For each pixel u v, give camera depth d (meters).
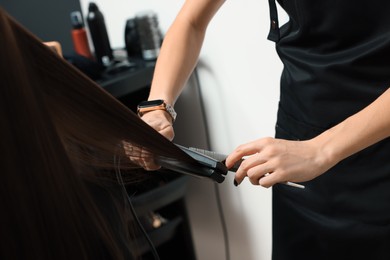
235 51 1.68
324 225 1.22
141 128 0.64
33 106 0.48
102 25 1.88
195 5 1.16
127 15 2.00
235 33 1.65
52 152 0.50
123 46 2.08
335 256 1.24
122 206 0.71
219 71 1.75
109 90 1.69
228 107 1.79
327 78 1.08
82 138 0.60
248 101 1.73
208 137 1.90
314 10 1.04
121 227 0.68
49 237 0.51
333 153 0.90
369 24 1.01
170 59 1.13
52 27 2.06
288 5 1.11
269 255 1.92
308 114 1.16
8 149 0.46
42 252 0.50
